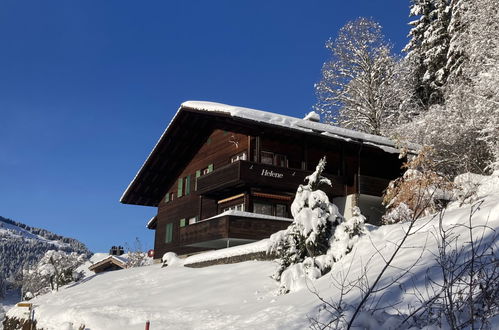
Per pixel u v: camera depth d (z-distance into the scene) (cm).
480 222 968
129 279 2455
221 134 2992
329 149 2888
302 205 1466
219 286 1664
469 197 1487
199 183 2833
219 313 1265
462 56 3297
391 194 1819
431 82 3912
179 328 1218
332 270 1255
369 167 2975
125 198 3678
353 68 4059
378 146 2805
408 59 4119
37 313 2141
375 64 3950
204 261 2405
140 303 1688
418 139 2973
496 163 2075
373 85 3950
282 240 1457
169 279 2164
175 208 3466
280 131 2598
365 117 3969
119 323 1453
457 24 3538
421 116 3186
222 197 2912
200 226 2666
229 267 2028
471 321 418
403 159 3025
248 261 2052
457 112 2808
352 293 932
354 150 2872
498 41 2573
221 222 2467
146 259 4616
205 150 3159
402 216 1644
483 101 2414
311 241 1375
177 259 2709
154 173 3522
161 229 3628
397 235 1176
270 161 2714
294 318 941
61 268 3859
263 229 2497
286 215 2725
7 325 2400
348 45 4088
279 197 2716
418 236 1083
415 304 705
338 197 2834
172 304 1566
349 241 1295
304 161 2692
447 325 485
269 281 1541
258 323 1008
